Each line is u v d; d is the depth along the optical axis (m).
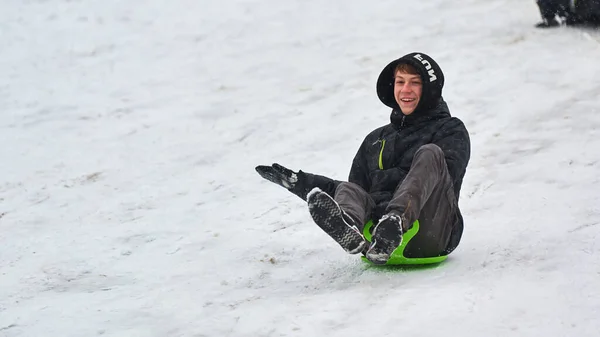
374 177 11.12
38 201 17.33
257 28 29.86
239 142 20.20
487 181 15.47
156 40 29.72
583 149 16.59
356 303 9.56
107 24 31.89
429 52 24.97
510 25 26.64
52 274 12.88
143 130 21.67
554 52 23.33
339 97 22.61
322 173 17.55
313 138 19.81
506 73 22.08
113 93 25.00
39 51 29.64
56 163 19.75
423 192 9.78
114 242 14.43
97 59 28.42
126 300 11.05
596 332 8.05
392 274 10.64
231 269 12.27
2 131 22.44
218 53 27.80
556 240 11.44
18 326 10.28
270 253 12.88
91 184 18.19
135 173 18.66
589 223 12.24
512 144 17.45
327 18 30.03
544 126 18.28
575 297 8.98
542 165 15.93
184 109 23.02
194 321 9.77
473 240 12.07
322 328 8.91
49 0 35.19
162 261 13.15
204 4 33.22
